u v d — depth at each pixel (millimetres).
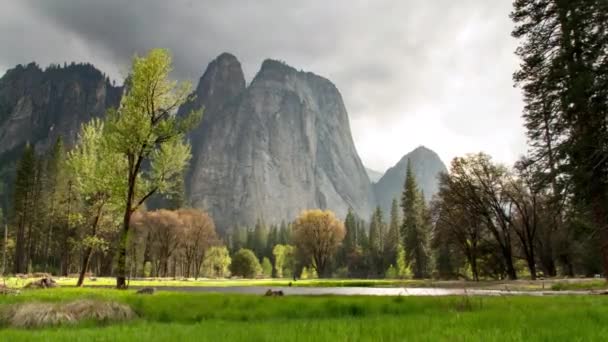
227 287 49156
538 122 23969
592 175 21375
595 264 57594
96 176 34125
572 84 21359
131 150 31391
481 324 8758
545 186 23516
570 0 22203
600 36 21172
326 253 104750
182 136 33031
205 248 110000
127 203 31516
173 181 33688
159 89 32062
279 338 7270
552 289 30469
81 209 68750
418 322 9211
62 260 80375
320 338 7160
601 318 9328
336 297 17328
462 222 59375
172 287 44906
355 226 191750
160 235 98438
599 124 21281
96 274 97750
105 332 8766
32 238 88812
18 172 81000
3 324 11477
